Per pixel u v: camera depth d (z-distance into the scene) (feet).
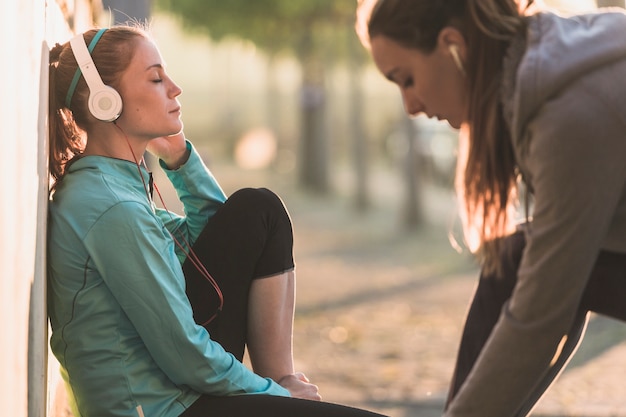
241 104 213.66
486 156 9.30
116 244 9.48
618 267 10.14
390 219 81.51
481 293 10.86
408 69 9.32
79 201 9.69
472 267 52.60
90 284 9.61
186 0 72.49
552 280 8.59
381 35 9.21
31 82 8.89
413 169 74.59
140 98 10.21
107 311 9.63
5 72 7.40
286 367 11.01
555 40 8.60
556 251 8.49
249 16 72.38
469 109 9.18
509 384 9.02
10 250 7.60
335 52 96.17
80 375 9.73
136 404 9.64
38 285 9.20
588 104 8.32
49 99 10.30
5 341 7.29
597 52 8.46
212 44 82.43
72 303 9.67
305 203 93.50
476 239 9.91
